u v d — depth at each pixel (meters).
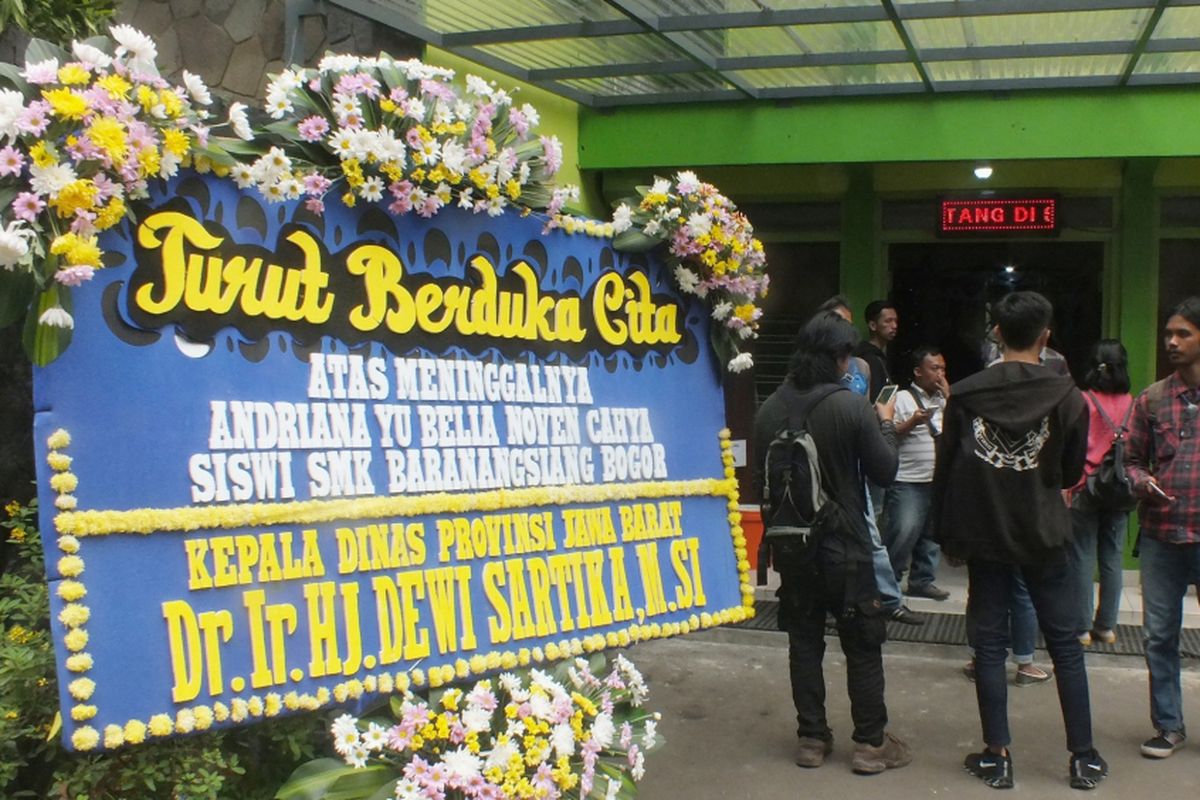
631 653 6.47
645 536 3.51
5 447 3.39
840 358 4.68
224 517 2.57
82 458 2.40
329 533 2.76
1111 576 6.23
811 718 4.76
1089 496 5.79
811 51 6.32
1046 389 4.37
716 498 3.77
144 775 2.60
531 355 3.28
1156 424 4.78
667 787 4.54
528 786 2.85
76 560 2.36
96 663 2.37
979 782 4.58
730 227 3.73
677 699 5.70
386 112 2.89
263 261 2.70
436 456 3.01
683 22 5.61
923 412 6.60
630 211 3.52
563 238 3.37
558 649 3.19
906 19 5.45
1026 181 8.02
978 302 8.39
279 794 2.74
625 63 6.52
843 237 8.39
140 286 2.50
